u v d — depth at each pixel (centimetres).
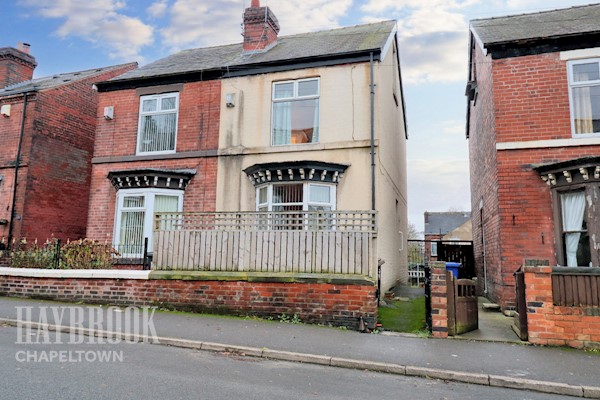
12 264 1114
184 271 881
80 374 478
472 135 1553
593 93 972
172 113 1319
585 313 665
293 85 1222
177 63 1467
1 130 1506
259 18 1446
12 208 1417
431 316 737
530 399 466
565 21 1108
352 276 794
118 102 1373
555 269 686
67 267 1041
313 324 786
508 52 1023
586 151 939
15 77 1919
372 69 1138
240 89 1259
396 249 1506
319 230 835
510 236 958
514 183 973
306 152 1158
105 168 1337
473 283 808
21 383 439
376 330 759
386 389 481
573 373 533
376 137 1127
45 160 1494
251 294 830
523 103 997
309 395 447
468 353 620
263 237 859
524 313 708
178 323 748
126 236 1228
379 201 1120
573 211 912
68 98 1606
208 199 1220
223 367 538
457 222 4472
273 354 599
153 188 1218
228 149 1230
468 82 1440
